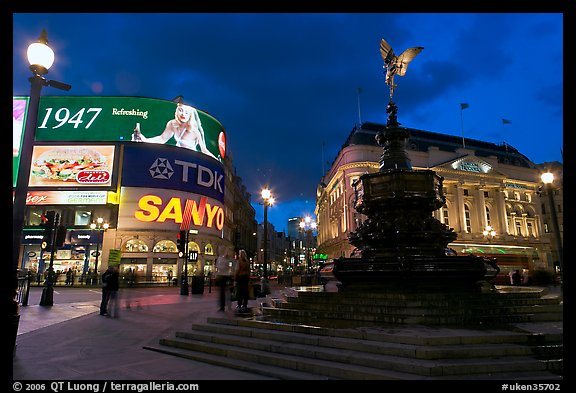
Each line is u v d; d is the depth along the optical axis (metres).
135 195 40.12
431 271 7.75
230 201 60.75
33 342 7.23
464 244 56.03
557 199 66.12
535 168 70.69
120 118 41.38
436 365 4.41
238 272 9.59
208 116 47.09
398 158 10.31
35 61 5.88
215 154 47.25
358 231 9.88
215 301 16.70
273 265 112.19
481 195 59.81
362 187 10.00
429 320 6.22
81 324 9.54
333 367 4.78
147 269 39.09
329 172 70.00
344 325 6.23
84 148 40.25
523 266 46.72
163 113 42.81
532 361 4.61
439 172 57.53
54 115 40.78
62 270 38.34
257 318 7.34
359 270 8.20
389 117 10.84
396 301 6.84
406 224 9.20
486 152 67.00
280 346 5.65
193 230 41.94
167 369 5.35
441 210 57.19
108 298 11.41
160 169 41.31
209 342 6.61
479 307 6.69
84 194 39.12
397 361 4.62
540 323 6.41
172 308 13.27
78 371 5.22
